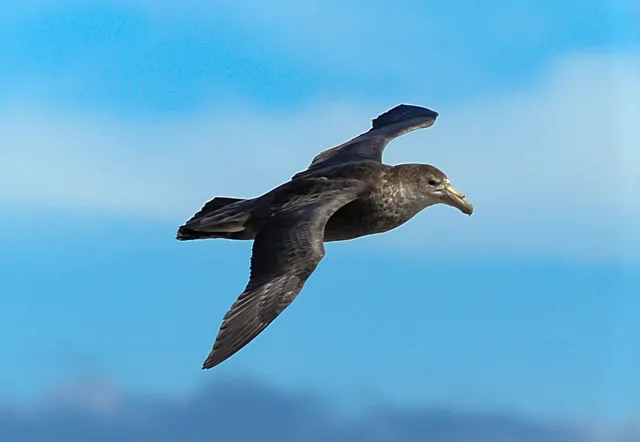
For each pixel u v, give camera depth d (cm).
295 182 1631
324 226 1534
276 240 1513
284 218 1548
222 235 1628
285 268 1469
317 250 1491
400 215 1708
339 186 1639
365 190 1673
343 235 1711
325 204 1576
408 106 1983
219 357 1386
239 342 1399
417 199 1711
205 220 1616
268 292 1445
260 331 1415
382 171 1706
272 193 1620
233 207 1627
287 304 1432
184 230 1634
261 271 1483
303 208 1563
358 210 1683
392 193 1695
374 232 1712
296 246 1495
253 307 1433
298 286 1449
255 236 1588
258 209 1603
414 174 1708
